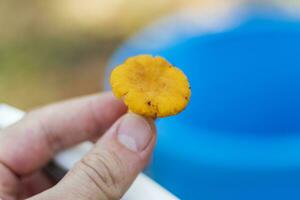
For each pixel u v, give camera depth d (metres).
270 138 0.45
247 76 0.58
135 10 0.96
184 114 0.52
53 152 0.35
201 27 0.66
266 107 0.58
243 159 0.44
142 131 0.30
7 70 0.83
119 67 0.30
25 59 0.85
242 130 0.57
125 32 0.91
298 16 0.67
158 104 0.28
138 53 0.56
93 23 0.93
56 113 0.35
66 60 0.85
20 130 0.35
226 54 0.58
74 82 0.81
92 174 0.29
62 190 0.28
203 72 0.58
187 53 0.57
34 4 0.98
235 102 0.58
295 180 0.44
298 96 0.58
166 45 0.57
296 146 0.44
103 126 0.36
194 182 0.45
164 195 0.29
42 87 0.80
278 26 0.59
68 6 0.98
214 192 0.45
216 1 0.89
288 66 0.58
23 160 0.35
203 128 0.47
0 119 0.37
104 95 0.36
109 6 0.97
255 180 0.44
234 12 0.68
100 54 0.86
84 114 0.36
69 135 0.35
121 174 0.29
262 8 0.71
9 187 0.35
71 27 0.93
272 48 0.59
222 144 0.45
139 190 0.29
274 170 0.43
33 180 0.36
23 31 0.92
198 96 0.56
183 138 0.46
